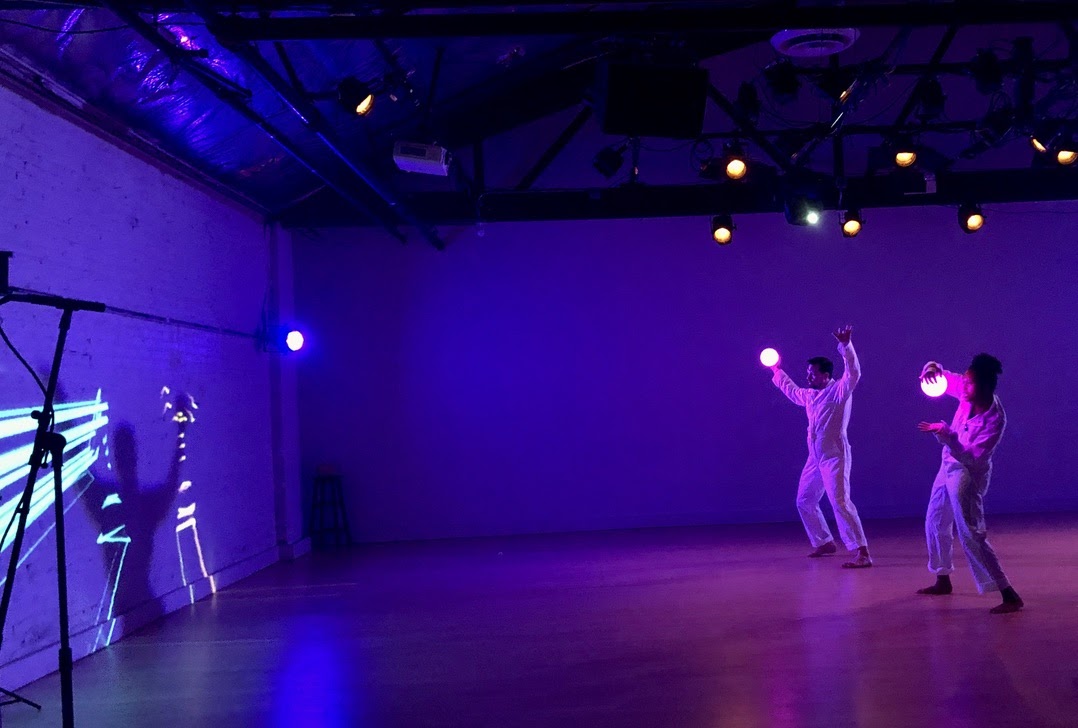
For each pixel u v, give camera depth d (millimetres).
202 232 7383
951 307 9656
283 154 7523
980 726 3438
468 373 9672
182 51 4930
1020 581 6004
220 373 7684
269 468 8828
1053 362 9617
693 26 4770
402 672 4570
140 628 5953
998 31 9188
